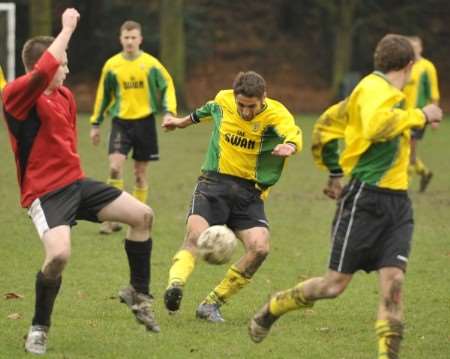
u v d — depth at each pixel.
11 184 46.16
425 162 59.78
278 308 18.50
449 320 22.86
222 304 22.33
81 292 24.67
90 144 66.62
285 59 121.75
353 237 17.75
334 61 110.19
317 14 123.44
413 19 121.25
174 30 100.06
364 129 17.08
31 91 18.36
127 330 21.12
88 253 30.06
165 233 34.06
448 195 45.66
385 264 17.52
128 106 35.47
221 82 116.75
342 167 18.09
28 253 29.81
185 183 48.00
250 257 21.84
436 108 17.08
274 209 40.34
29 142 18.97
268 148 21.89
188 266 20.86
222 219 21.81
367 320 22.66
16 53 109.81
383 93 17.20
